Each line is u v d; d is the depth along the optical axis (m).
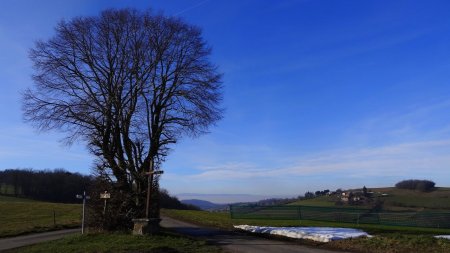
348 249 19.67
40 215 55.34
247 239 25.08
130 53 30.59
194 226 35.84
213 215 50.03
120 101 29.97
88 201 28.02
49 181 112.69
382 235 21.70
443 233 24.48
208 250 20.45
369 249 18.98
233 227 33.16
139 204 27.50
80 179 113.00
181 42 32.16
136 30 31.00
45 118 31.67
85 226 28.47
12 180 111.38
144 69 30.95
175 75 31.88
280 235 25.86
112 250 19.61
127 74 30.41
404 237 20.05
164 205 83.25
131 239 22.41
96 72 30.56
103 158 28.89
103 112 29.39
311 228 27.91
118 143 29.42
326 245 21.39
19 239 31.02
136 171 28.61
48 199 111.31
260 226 31.53
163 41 31.38
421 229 27.88
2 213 56.62
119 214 27.22
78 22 30.97
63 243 23.58
